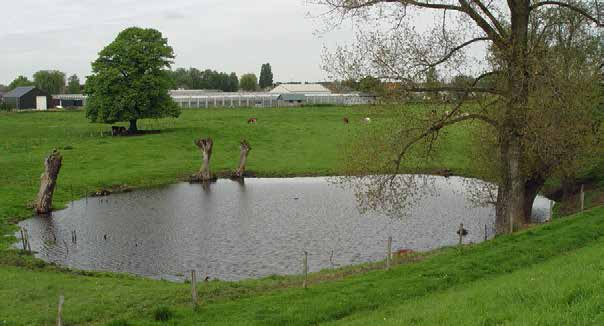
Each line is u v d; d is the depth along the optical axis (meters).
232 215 44.41
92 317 19.12
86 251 33.94
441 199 49.59
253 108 143.00
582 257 18.23
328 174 66.25
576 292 12.99
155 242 36.00
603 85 34.38
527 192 38.03
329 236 37.12
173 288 23.09
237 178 65.38
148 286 23.81
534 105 25.41
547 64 25.77
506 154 29.66
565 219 29.77
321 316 17.23
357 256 32.28
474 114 27.70
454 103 27.45
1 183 54.97
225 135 92.81
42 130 100.88
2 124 110.62
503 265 21.59
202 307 18.80
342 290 19.89
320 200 50.78
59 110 149.62
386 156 27.86
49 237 37.53
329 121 108.56
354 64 26.42
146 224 41.41
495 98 28.89
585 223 27.67
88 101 94.69
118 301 20.88
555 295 13.08
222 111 134.88
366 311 17.53
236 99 169.38
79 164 68.19
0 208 45.06
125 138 88.31
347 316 17.20
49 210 46.16
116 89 91.94
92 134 94.19
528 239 25.61
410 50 26.50
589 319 11.19
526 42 26.78
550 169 34.94
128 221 42.53
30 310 19.80
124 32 94.44
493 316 12.77
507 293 14.52
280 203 49.50
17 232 39.03
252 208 47.28
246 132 95.75
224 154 78.31
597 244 22.03
